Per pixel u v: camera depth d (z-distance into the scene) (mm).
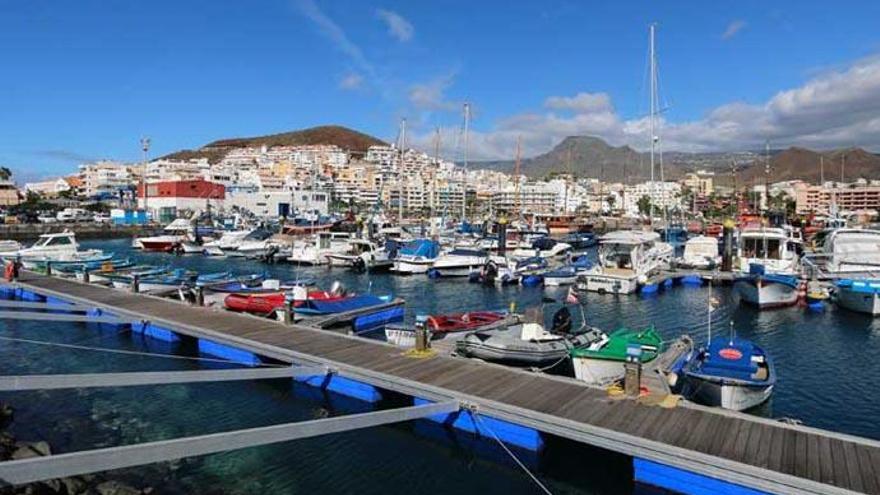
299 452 14461
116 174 183500
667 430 12367
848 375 21219
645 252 42656
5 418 16578
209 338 21578
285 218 94812
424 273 49312
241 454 14359
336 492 12625
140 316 24844
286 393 18656
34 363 22375
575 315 32844
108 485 12281
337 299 29094
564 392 14898
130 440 15297
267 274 49219
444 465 13836
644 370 17188
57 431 15891
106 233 94375
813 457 11086
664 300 37375
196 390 18953
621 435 12094
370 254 51469
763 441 11805
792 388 19703
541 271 45531
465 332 23141
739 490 10773
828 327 29516
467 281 46031
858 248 39281
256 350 19844
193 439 9453
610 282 38938
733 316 32438
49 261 42844
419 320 22391
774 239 41000
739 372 16812
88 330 27484
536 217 104688
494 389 15117
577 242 79438
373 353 18797
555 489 12703
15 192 139250
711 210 145625
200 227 84125
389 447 14734
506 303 36781
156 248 69750
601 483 12883
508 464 13766
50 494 11797
